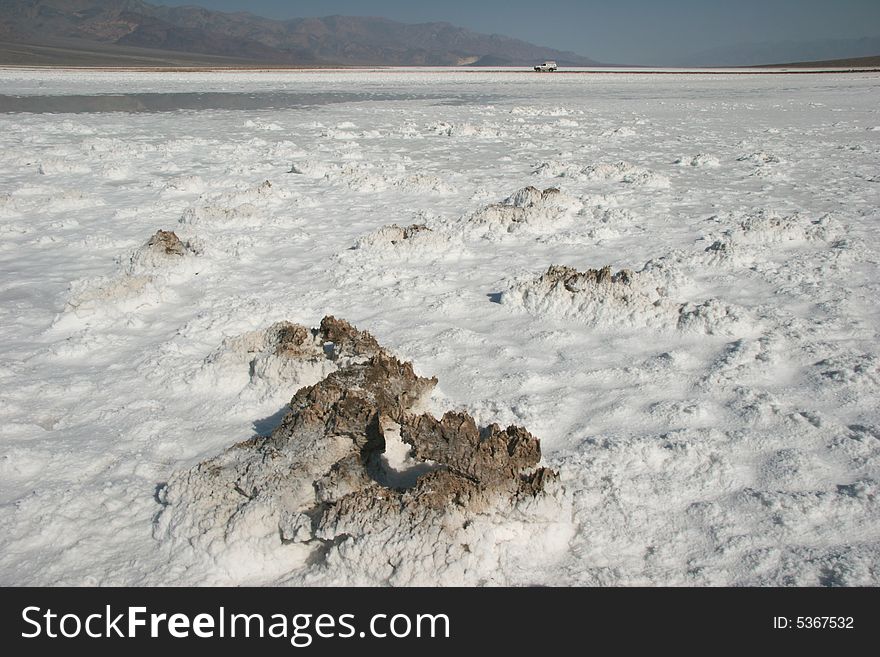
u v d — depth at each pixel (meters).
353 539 3.01
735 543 3.09
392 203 10.66
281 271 7.39
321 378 4.59
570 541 3.18
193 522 3.21
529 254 7.86
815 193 10.53
